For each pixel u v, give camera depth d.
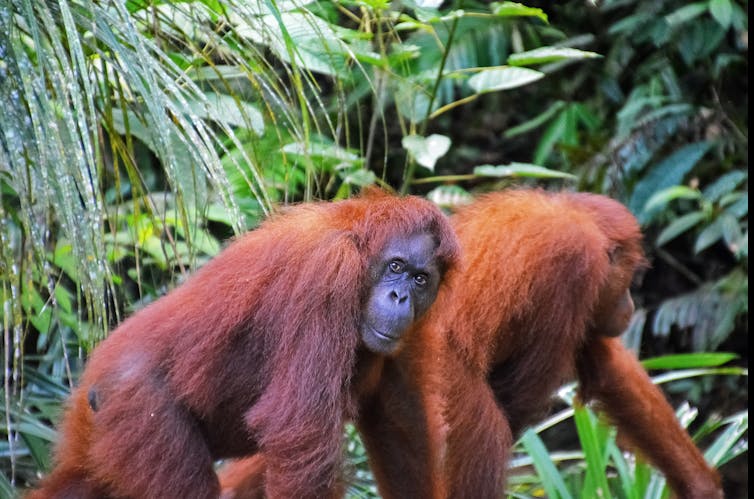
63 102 6.35
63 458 6.96
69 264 8.98
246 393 6.78
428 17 9.98
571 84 15.12
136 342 6.74
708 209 13.26
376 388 7.30
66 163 6.24
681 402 14.44
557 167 14.91
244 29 8.57
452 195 12.43
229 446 7.04
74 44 6.33
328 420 6.43
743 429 9.66
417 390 7.33
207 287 6.78
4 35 6.62
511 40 14.31
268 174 10.84
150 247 9.80
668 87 14.36
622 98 14.80
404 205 6.87
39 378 8.34
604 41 15.11
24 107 6.73
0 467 8.36
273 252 6.69
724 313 13.26
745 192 13.48
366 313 6.67
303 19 9.21
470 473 7.91
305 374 6.42
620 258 8.60
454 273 7.11
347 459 6.98
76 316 10.06
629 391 8.95
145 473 6.58
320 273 6.48
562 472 9.85
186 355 6.66
